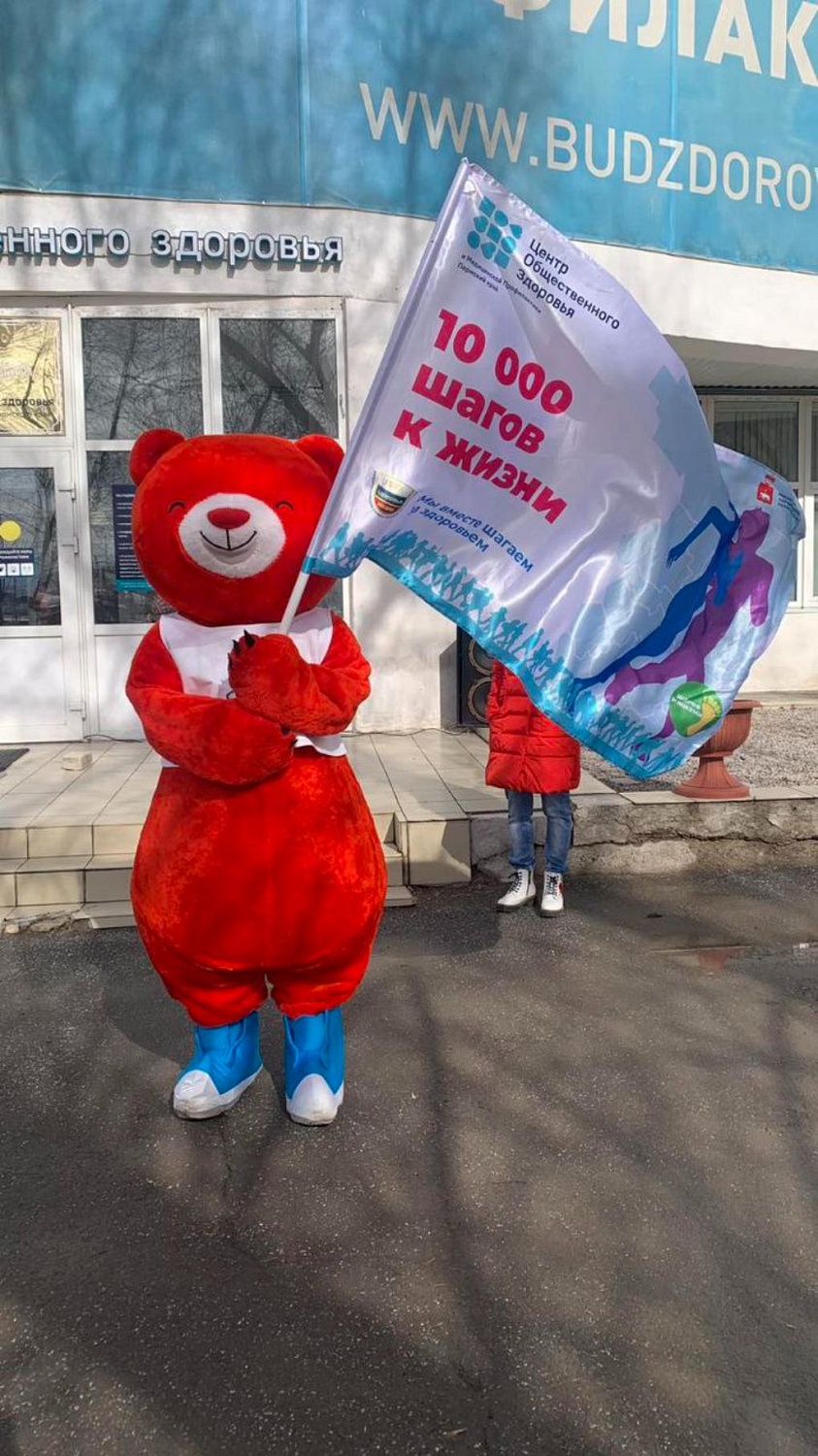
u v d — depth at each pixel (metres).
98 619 8.72
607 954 4.96
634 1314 2.51
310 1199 3.00
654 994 4.48
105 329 8.47
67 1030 4.20
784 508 3.59
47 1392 2.29
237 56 8.06
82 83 7.92
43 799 6.64
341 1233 2.85
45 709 8.74
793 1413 2.21
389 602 8.81
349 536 3.06
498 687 5.38
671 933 5.26
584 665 3.35
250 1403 2.26
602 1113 3.47
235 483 3.09
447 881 6.05
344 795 3.27
